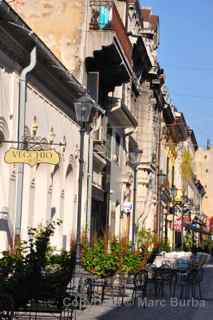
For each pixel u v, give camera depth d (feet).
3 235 66.85
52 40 102.01
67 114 93.25
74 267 60.54
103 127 117.70
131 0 144.46
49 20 102.32
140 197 169.78
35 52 69.72
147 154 175.94
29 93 73.26
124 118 131.44
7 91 66.44
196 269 85.05
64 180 92.79
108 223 126.41
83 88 90.27
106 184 126.11
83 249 69.72
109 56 105.19
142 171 171.53
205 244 314.76
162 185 208.64
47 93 81.25
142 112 176.14
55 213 89.25
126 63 112.47
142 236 114.42
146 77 175.63
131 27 147.43
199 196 412.36
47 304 45.11
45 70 76.59
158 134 197.77
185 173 291.99
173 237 235.40
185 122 273.33
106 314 59.36
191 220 306.14
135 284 72.90
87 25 102.68
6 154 59.41
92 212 114.21
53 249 71.46
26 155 59.16
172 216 245.45
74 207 98.78
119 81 116.47
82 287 62.18
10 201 68.80
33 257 45.57
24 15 102.32
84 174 104.32
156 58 186.70
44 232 49.67
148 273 83.51
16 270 44.24
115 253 71.77
